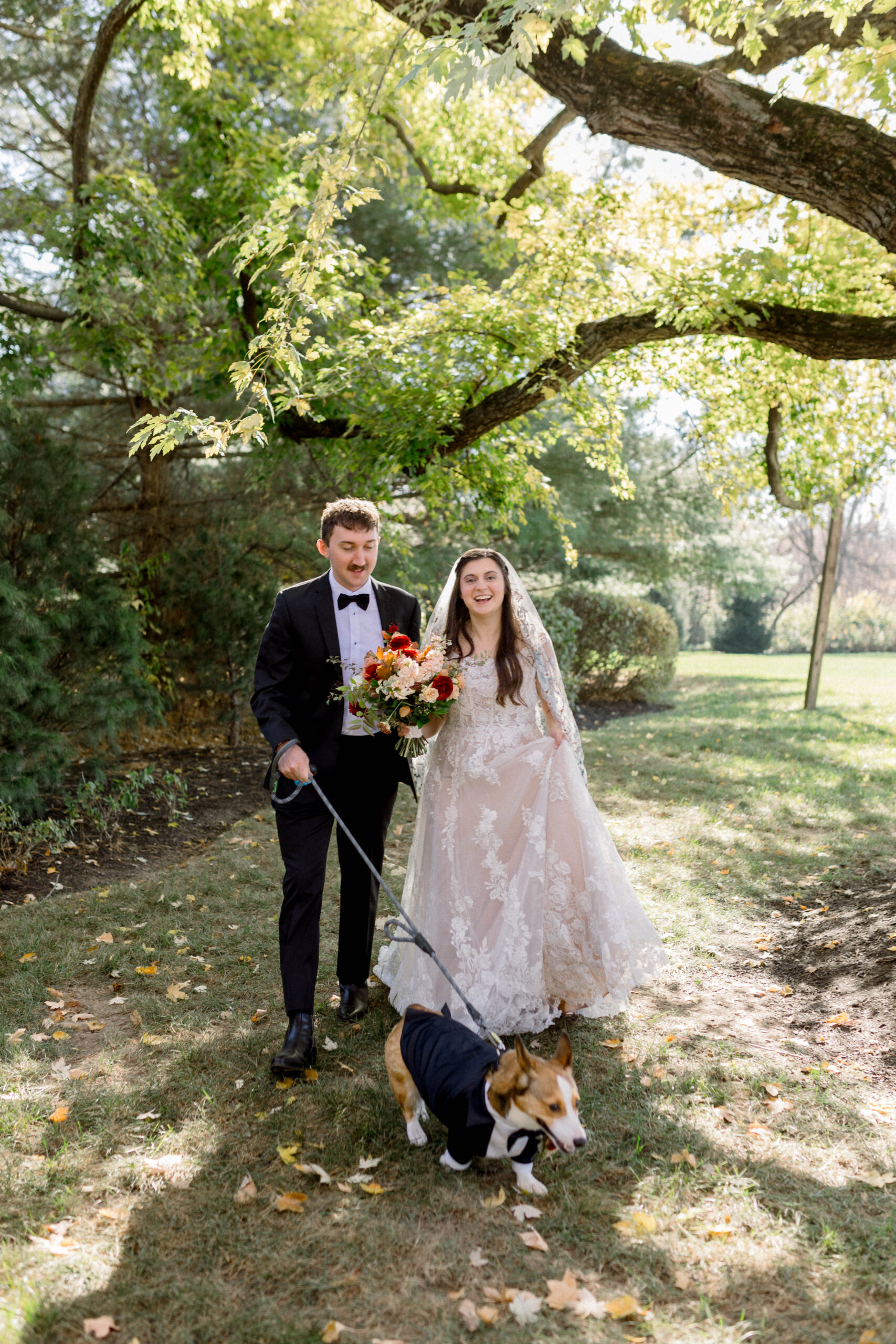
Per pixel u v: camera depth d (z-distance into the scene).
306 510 11.94
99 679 7.14
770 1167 2.61
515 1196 2.50
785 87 3.62
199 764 9.04
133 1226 2.36
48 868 5.67
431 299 8.77
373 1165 2.61
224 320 9.80
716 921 4.79
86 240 7.75
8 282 8.65
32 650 6.30
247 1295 2.13
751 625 34.84
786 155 3.89
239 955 4.30
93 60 7.50
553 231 7.17
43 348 8.22
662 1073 3.15
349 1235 2.32
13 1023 3.57
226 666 9.58
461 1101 2.41
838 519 12.70
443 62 3.44
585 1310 2.05
